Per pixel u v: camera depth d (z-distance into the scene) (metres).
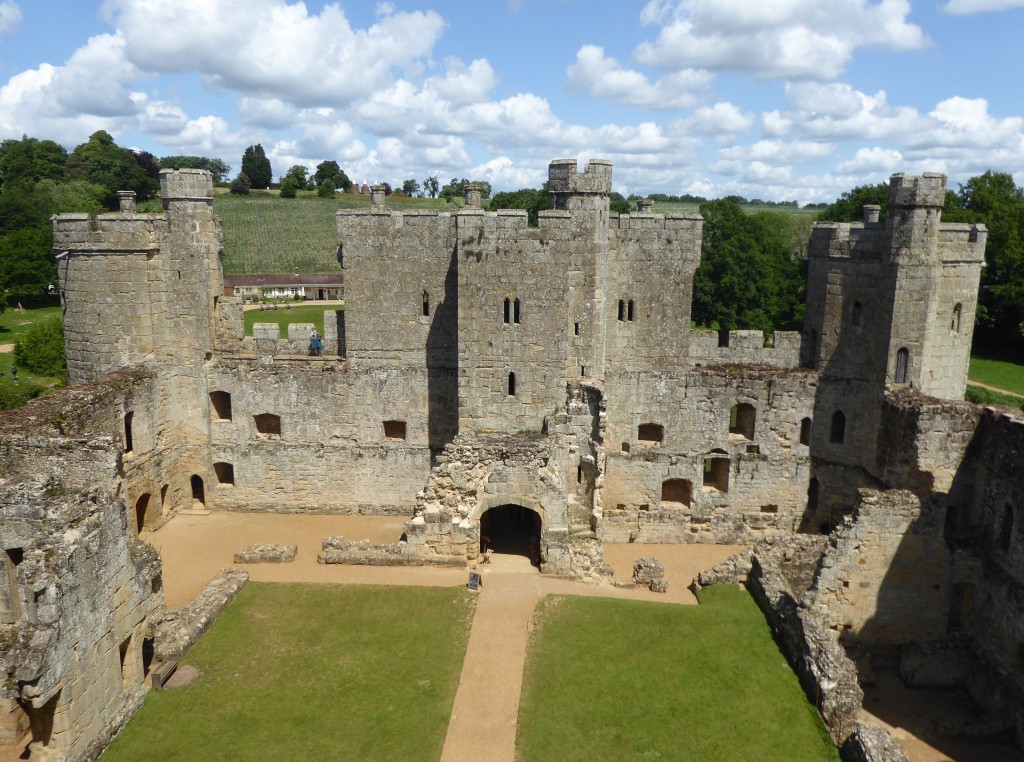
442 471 37.25
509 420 42.44
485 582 35.78
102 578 24.95
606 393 46.06
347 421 46.62
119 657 26.08
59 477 27.36
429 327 45.38
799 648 29.61
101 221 41.75
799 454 45.09
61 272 43.28
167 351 44.94
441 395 46.03
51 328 71.44
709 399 45.53
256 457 46.97
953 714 31.09
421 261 44.72
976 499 35.22
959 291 40.62
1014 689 29.67
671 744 25.47
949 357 41.44
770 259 82.69
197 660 29.59
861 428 42.62
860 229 41.28
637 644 30.98
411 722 26.20
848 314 42.38
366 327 45.72
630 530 45.53
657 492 46.59
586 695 27.78
